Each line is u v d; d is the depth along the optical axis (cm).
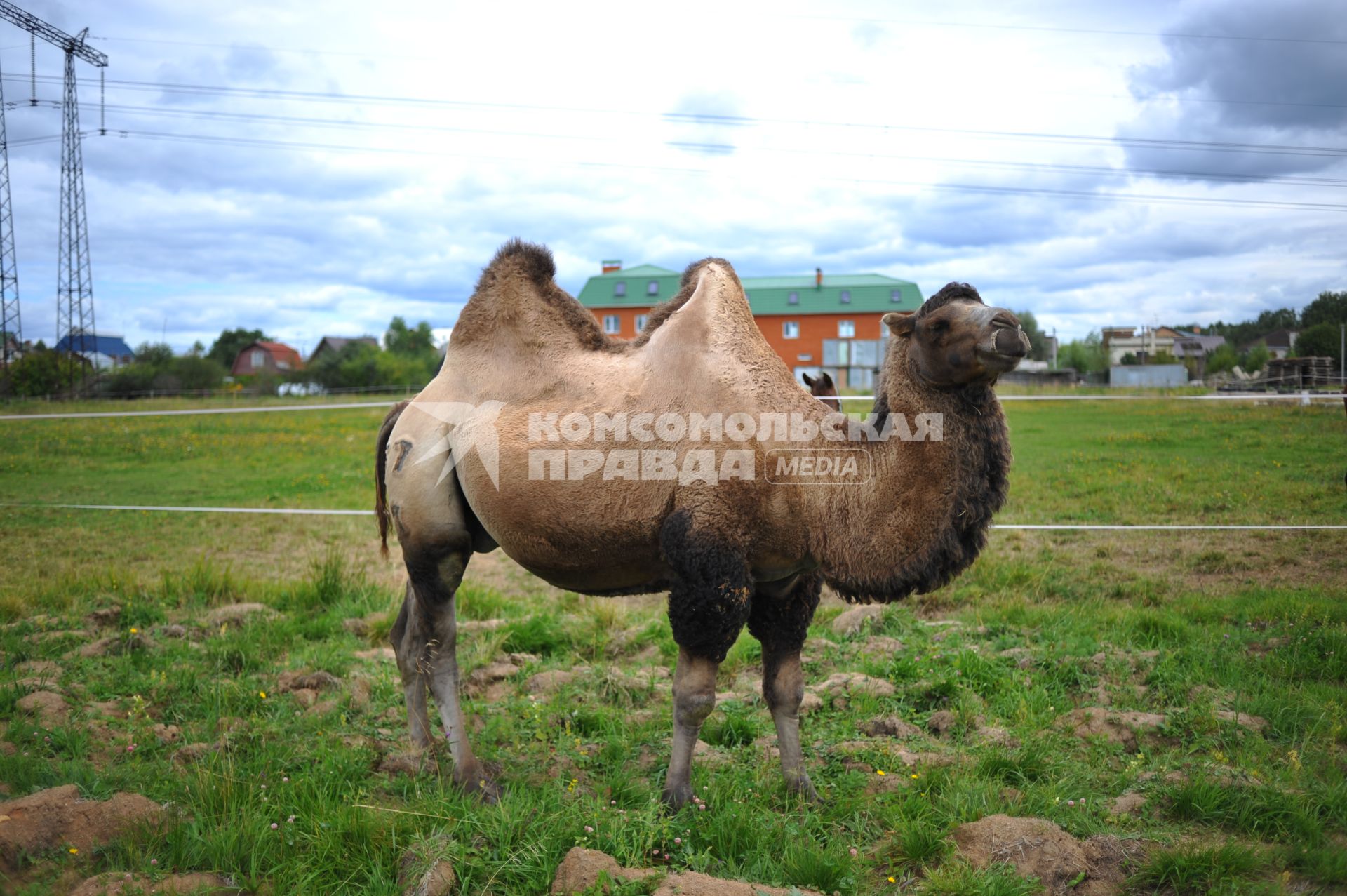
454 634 473
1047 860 355
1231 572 827
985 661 585
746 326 445
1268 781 419
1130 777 435
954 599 782
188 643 651
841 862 351
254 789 406
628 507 420
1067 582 816
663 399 427
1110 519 1036
